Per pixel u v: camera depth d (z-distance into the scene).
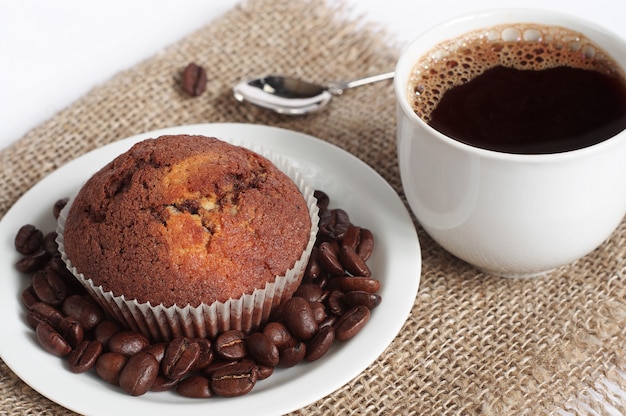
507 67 0.46
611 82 0.45
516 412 0.44
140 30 0.59
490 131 0.44
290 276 0.45
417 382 0.44
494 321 0.46
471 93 0.46
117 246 0.44
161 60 0.56
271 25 0.57
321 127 0.53
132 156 0.45
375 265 0.46
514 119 0.44
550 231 0.44
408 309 0.44
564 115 0.44
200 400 0.42
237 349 0.43
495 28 0.47
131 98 0.54
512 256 0.45
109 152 0.49
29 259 0.46
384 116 0.54
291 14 0.58
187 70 0.55
